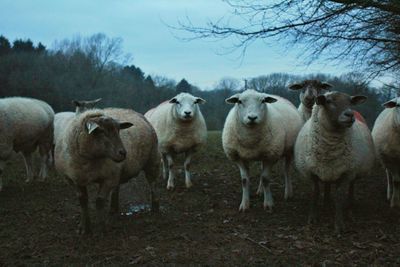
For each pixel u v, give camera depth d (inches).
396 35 166.4
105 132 138.3
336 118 142.8
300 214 167.9
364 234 146.5
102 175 145.1
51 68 1003.9
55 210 176.9
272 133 170.6
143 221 163.5
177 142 210.2
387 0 154.0
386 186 201.3
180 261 130.3
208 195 196.5
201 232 151.3
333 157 148.2
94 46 1160.8
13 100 213.2
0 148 196.7
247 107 165.2
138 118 164.7
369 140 162.9
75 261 132.0
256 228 154.3
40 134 222.2
